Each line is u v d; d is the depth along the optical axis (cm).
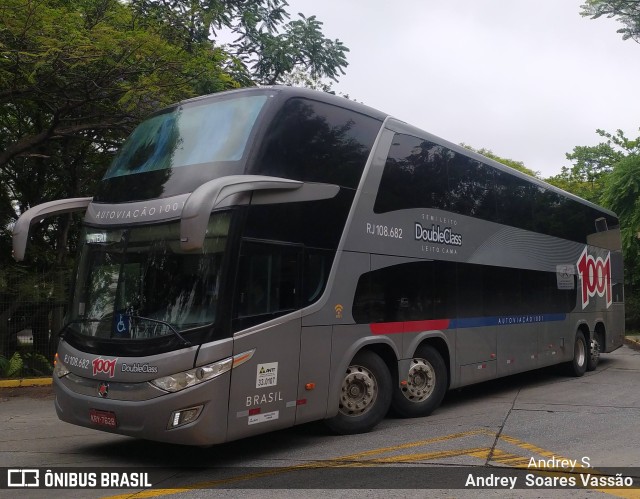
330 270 783
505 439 795
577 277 1508
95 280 728
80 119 1426
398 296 894
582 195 3478
